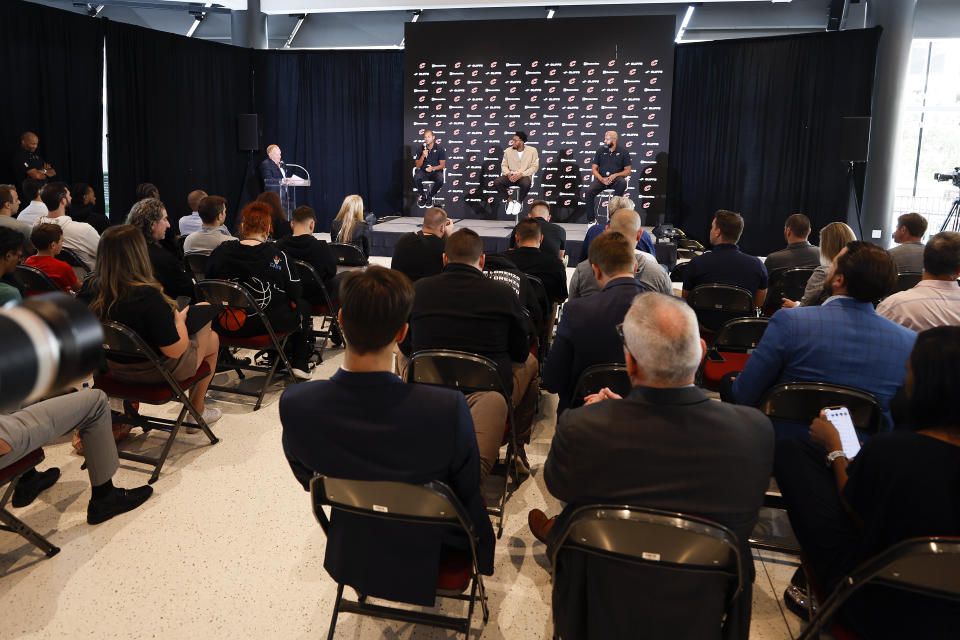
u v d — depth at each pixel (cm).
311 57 1039
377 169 1062
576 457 144
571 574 152
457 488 166
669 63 916
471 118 988
